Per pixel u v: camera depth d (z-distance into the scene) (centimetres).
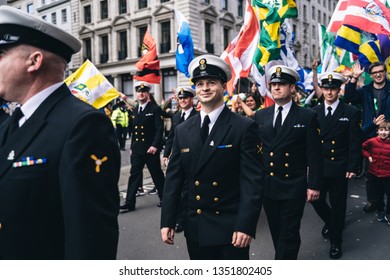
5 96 148
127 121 1543
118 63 3058
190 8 2619
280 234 338
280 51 607
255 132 253
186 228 260
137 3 2947
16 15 139
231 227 240
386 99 527
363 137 527
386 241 428
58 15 3572
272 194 346
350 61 724
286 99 363
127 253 408
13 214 133
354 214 539
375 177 512
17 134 142
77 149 131
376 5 542
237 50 591
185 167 260
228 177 248
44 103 145
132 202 584
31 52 142
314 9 4550
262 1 578
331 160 415
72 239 125
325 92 443
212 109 260
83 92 519
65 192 128
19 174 134
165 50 2802
